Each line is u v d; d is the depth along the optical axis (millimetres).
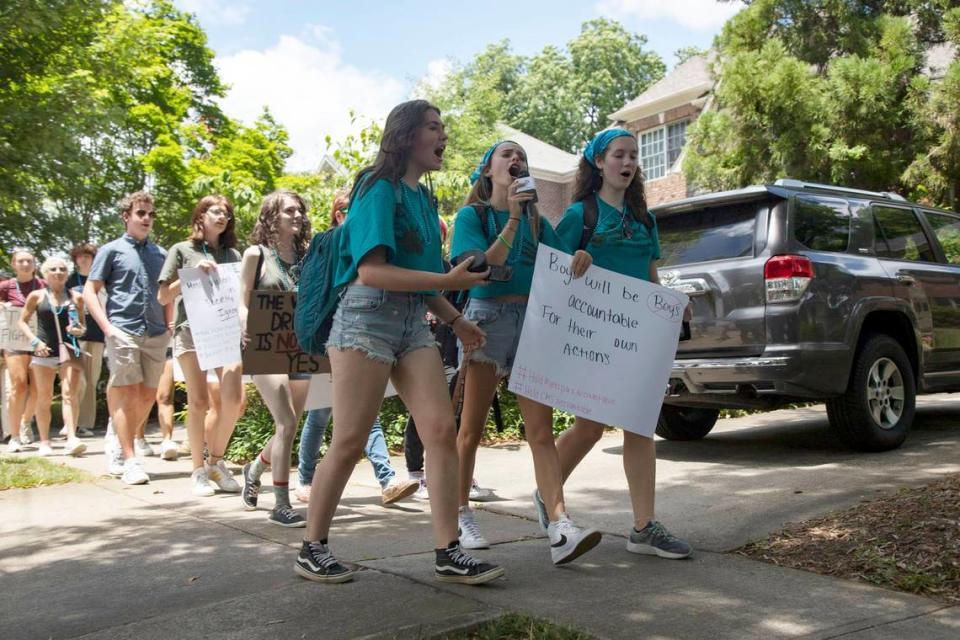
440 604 3045
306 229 5145
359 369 3234
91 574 3695
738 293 6043
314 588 3264
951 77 12883
